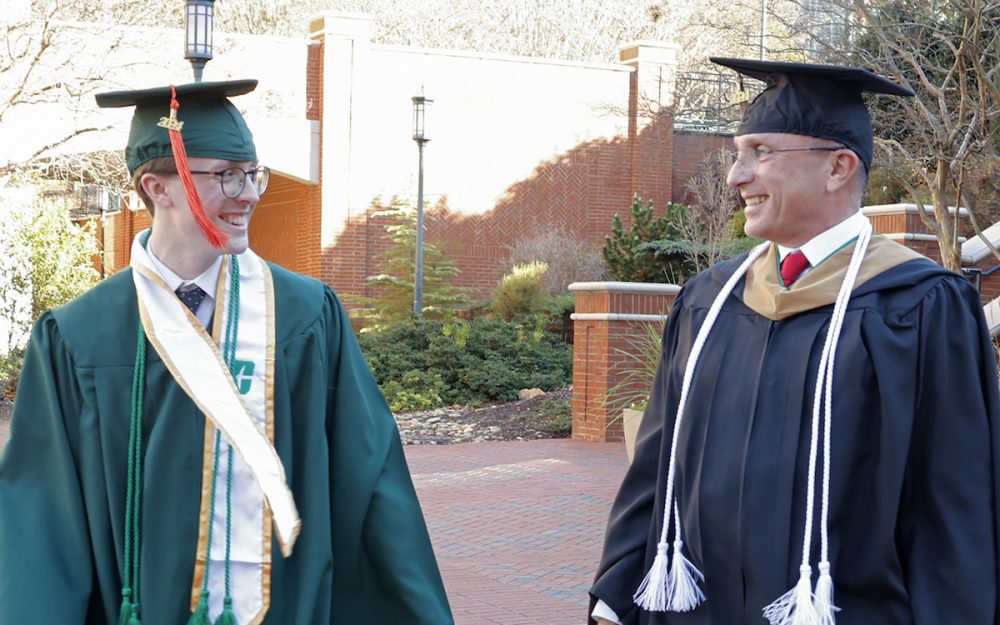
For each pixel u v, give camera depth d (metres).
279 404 3.05
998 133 11.27
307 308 3.15
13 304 20.80
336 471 3.13
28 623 2.77
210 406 2.92
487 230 27.02
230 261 3.09
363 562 3.14
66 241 21.95
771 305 3.07
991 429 2.93
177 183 2.97
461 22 43.72
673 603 3.08
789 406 2.98
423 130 21.03
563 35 43.47
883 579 2.88
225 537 2.94
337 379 3.20
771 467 2.96
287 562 3.00
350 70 25.88
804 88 3.05
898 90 3.06
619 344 15.03
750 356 3.10
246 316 3.07
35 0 18.20
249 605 2.94
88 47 18.56
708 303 3.29
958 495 2.86
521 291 23.36
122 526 2.93
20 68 17.62
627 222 28.05
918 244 12.92
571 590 7.39
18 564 2.83
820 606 2.81
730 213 23.53
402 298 24.12
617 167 27.97
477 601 7.09
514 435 16.16
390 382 19.08
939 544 2.87
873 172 14.12
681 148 28.52
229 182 2.99
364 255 26.11
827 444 2.88
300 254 26.75
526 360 19.86
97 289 3.07
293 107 25.80
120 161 20.36
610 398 15.04
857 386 2.90
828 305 3.00
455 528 9.52
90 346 2.98
